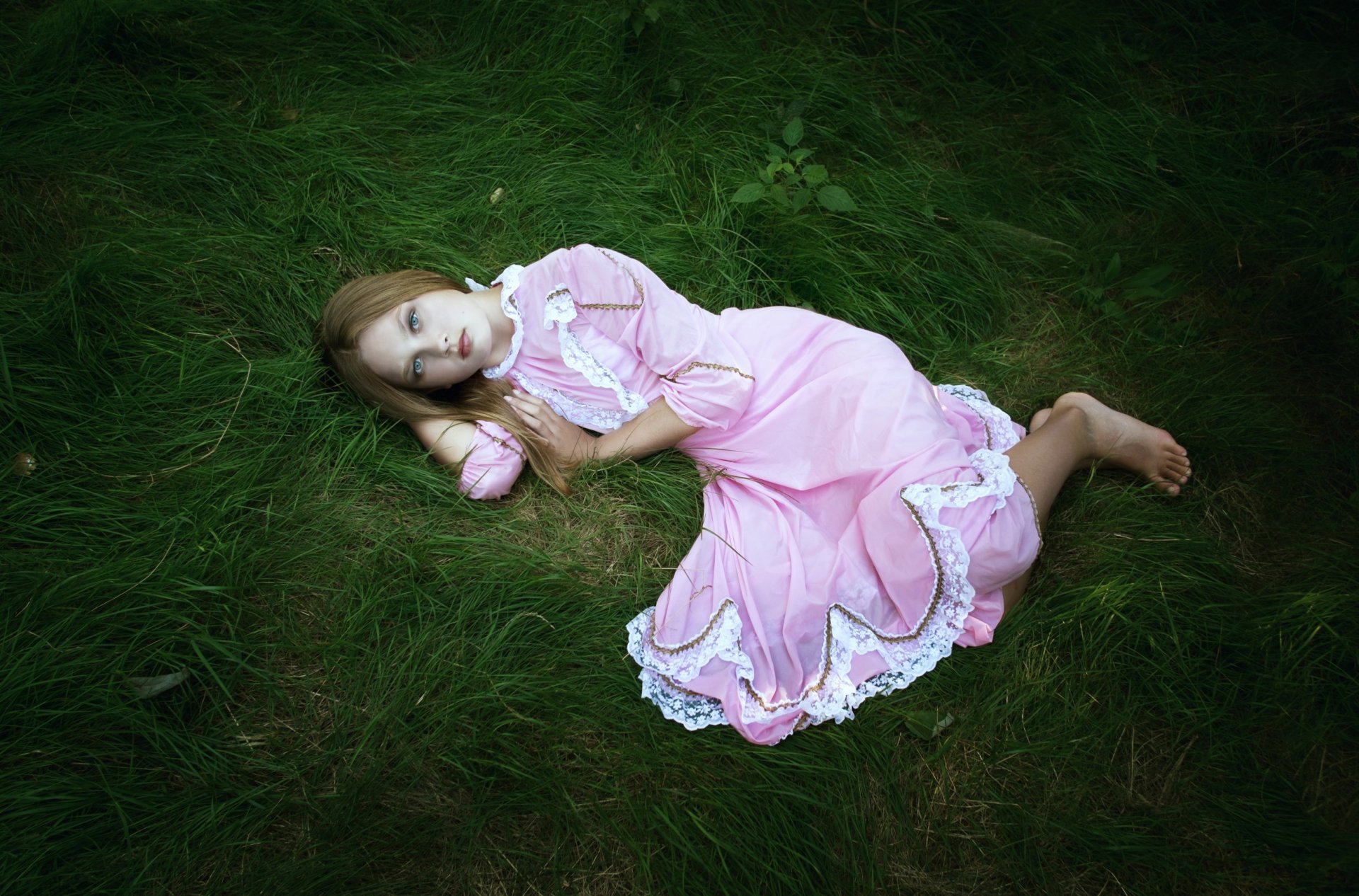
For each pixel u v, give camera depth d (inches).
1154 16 138.5
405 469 96.6
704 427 95.2
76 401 95.5
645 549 96.0
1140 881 76.9
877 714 84.8
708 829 77.9
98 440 94.1
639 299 92.4
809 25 135.8
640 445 96.7
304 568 91.4
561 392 97.9
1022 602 91.0
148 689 81.9
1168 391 105.7
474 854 77.5
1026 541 80.5
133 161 113.9
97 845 76.2
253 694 85.2
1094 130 126.9
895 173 122.3
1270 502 97.8
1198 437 101.0
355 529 93.6
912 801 81.5
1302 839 76.9
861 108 127.1
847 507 89.2
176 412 97.3
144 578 86.0
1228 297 113.7
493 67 129.0
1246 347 109.0
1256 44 134.6
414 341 91.6
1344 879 75.3
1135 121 128.2
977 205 122.6
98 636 83.3
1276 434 101.1
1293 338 109.7
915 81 135.1
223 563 88.9
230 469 94.5
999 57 133.6
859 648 84.1
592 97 126.2
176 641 84.8
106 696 80.7
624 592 91.7
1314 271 112.4
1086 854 77.7
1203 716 83.7
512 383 98.2
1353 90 128.9
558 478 96.8
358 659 86.4
